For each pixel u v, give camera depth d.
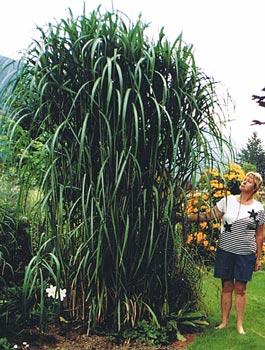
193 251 5.14
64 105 4.49
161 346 4.41
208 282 6.05
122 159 4.35
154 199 4.54
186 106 4.59
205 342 4.53
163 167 4.57
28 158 4.48
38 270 4.61
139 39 4.45
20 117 4.48
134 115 4.18
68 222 4.36
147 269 4.57
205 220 5.02
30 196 4.78
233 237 4.87
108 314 4.58
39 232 4.63
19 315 4.37
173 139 4.27
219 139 4.64
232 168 6.84
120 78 4.11
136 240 4.51
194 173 4.53
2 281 4.82
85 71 4.40
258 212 4.89
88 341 4.36
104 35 4.45
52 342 4.30
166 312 4.68
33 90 4.46
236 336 4.70
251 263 4.84
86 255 4.29
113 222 4.25
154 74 4.52
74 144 4.41
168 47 4.57
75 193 4.49
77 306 4.57
